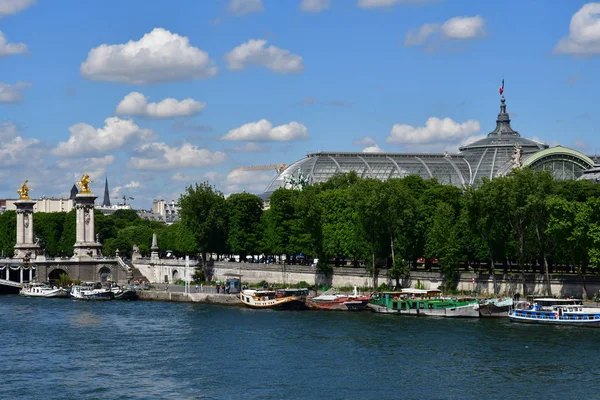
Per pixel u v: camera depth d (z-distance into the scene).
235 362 164.62
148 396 141.50
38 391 145.62
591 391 139.88
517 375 149.75
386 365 158.88
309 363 162.12
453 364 158.25
